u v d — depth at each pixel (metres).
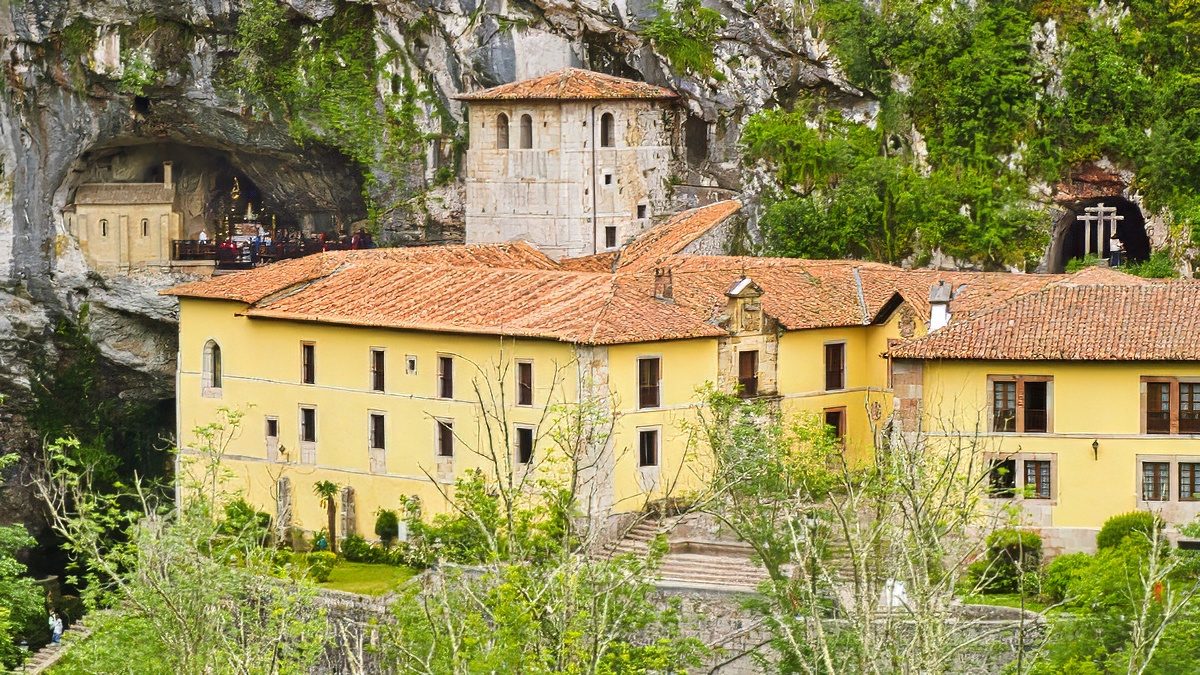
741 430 127.75
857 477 127.00
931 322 153.62
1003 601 122.94
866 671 85.00
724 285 160.75
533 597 93.25
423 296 162.75
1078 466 138.62
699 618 126.31
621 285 156.62
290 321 166.62
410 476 159.00
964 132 194.62
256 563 110.69
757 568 130.12
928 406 140.25
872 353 163.00
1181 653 101.00
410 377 158.88
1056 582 123.56
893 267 170.12
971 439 135.38
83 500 108.38
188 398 175.50
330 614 135.38
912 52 197.75
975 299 159.00
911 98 197.25
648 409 150.62
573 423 123.75
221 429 119.56
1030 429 139.25
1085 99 193.38
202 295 173.25
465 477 153.50
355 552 157.12
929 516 97.69
